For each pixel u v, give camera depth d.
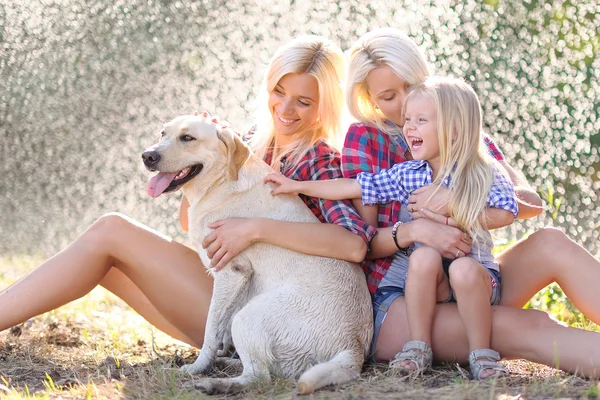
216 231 3.97
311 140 4.43
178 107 10.59
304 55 4.31
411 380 3.61
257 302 3.76
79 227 9.97
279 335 3.70
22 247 9.31
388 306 3.96
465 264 3.70
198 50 10.70
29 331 4.82
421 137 3.94
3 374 3.99
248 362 3.68
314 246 3.92
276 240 3.92
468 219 3.82
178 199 10.18
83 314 5.38
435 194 3.91
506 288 3.96
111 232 4.18
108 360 4.19
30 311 4.05
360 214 4.16
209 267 4.02
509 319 3.76
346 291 3.88
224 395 3.55
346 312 3.81
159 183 4.07
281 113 4.35
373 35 4.27
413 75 4.15
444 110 3.86
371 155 4.20
